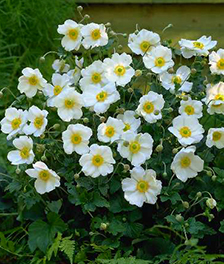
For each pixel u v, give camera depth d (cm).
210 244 117
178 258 103
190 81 121
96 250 107
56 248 102
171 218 104
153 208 116
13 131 112
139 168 106
